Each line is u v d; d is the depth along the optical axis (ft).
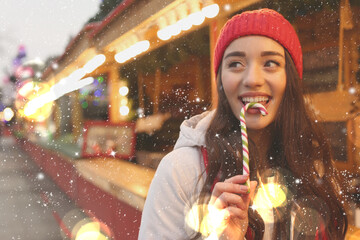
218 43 4.31
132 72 16.42
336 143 8.52
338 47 8.60
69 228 15.31
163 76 14.55
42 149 32.96
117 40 13.20
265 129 4.35
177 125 14.02
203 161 4.09
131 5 11.28
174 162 4.12
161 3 9.33
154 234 4.00
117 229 11.40
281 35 4.01
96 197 14.12
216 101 4.58
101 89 22.35
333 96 8.66
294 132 4.25
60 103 34.47
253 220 3.93
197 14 9.65
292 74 4.19
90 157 17.30
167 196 4.03
